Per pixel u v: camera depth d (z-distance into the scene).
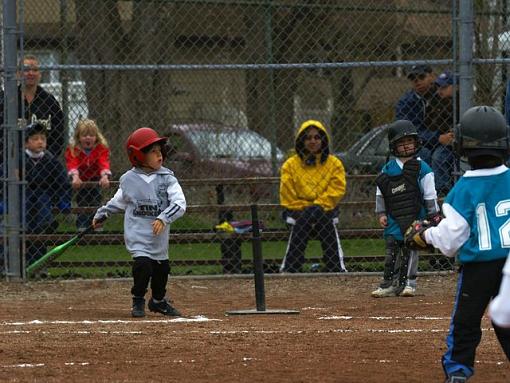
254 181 32.16
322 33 49.19
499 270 14.23
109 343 19.66
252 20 49.12
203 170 43.94
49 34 48.59
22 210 30.06
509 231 14.13
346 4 48.94
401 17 48.34
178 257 35.78
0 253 30.80
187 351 18.72
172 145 43.12
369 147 42.62
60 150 31.91
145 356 18.23
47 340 20.08
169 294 29.03
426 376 16.36
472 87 29.61
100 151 32.41
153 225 23.91
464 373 14.45
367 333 20.95
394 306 26.19
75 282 30.28
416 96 31.52
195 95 50.03
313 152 31.06
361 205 32.44
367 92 49.62
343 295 28.64
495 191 14.29
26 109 30.84
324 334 20.81
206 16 49.59
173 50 50.25
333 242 31.20
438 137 31.22
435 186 30.86
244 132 45.84
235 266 31.88
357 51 49.00
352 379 16.09
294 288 29.88
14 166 29.70
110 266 31.47
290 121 48.84
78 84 45.31
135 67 29.30
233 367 17.12
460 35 29.70
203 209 31.55
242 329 21.72
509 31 36.62
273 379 16.08
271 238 31.97
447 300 27.30
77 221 31.86
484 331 21.12
